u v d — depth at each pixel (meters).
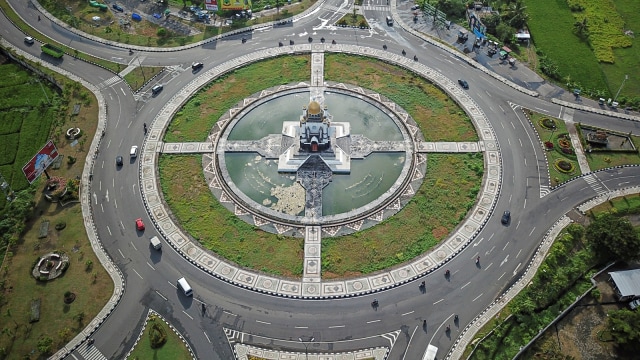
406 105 192.75
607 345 129.38
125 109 191.00
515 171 170.25
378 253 148.62
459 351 128.00
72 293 139.38
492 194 163.50
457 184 166.50
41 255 148.00
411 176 169.00
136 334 132.00
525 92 197.50
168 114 189.50
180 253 149.00
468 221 156.12
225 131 184.00
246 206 161.12
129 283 142.12
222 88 199.50
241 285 141.62
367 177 169.75
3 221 153.88
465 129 183.88
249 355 127.75
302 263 146.38
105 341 130.75
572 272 141.38
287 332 132.25
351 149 177.62
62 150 176.75
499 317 134.25
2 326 132.75
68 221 156.38
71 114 188.62
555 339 130.50
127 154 175.75
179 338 130.88
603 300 138.12
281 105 193.50
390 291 140.12
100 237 152.62
